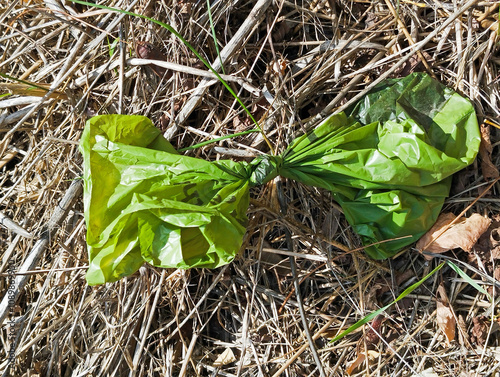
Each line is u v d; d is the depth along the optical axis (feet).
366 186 0.92
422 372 1.01
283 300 1.04
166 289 1.04
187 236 0.87
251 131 0.93
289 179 1.02
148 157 0.89
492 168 0.96
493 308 0.95
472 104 0.97
